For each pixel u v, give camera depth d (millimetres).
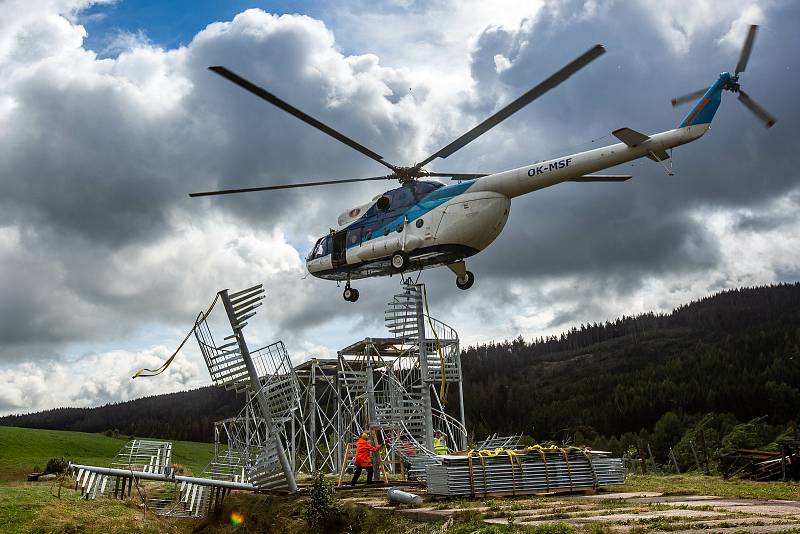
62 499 17438
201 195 22938
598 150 19438
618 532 7551
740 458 23516
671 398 103750
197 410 127062
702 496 12281
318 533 12305
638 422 100688
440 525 10016
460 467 12703
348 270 24672
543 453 13414
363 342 24953
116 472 18188
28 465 49594
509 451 13500
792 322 184000
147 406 139250
